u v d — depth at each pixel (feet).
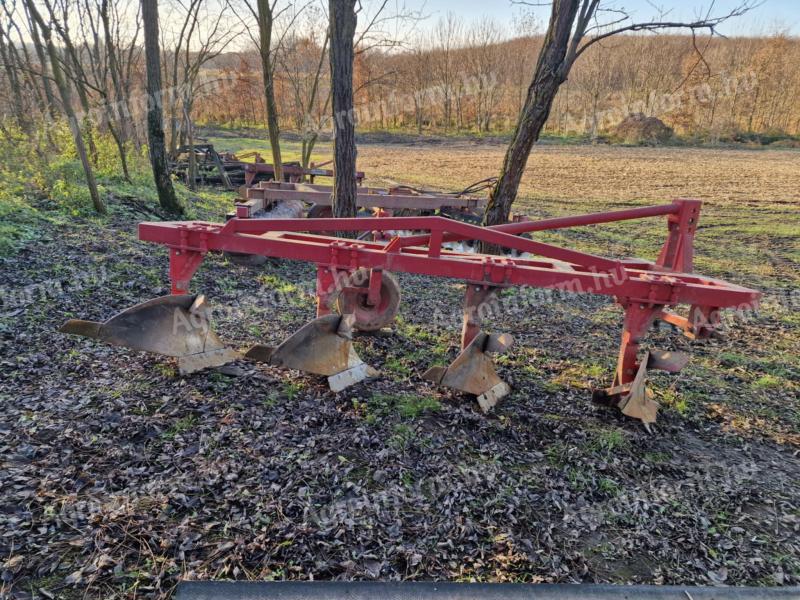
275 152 41.29
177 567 9.14
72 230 27.66
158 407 13.78
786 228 49.37
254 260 27.68
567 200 63.21
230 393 14.75
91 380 14.80
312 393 15.20
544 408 15.67
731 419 15.87
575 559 10.15
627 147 120.67
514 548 10.25
